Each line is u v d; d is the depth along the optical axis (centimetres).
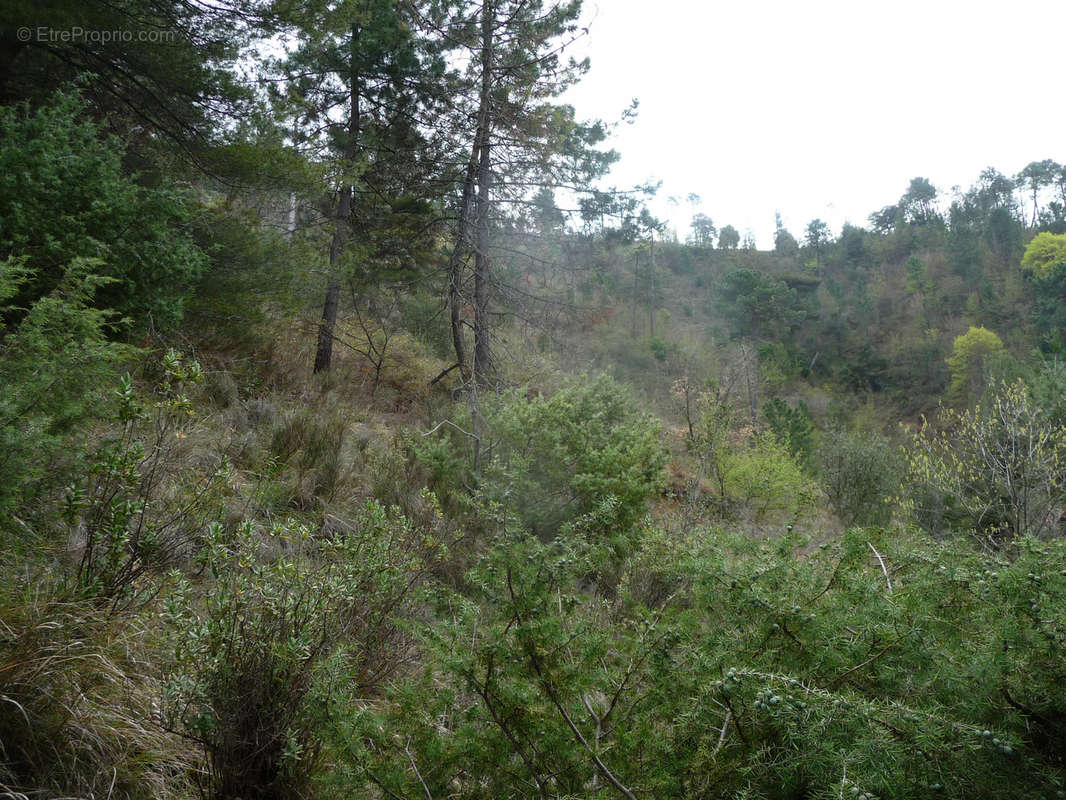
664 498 902
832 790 157
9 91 651
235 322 749
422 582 368
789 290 6044
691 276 6962
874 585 219
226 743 210
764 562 241
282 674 223
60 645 217
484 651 217
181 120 739
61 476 273
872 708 170
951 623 207
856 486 1100
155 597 275
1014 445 816
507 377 1164
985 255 7919
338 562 324
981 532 780
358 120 1148
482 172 1156
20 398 251
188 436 473
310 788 218
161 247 561
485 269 1167
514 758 211
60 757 196
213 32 735
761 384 2772
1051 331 5734
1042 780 167
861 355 6531
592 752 193
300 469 545
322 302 1041
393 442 710
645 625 242
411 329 1485
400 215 1176
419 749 210
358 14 905
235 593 233
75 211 504
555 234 1395
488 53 1091
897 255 8650
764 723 186
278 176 784
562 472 611
